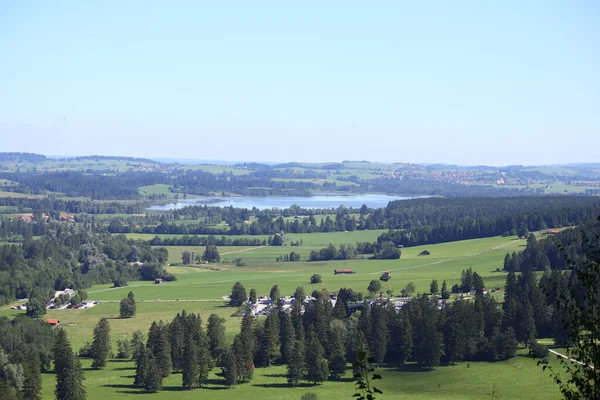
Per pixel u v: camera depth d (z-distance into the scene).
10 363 144.00
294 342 172.00
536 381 145.88
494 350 165.50
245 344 169.50
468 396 138.50
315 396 138.12
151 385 151.50
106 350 179.00
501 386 143.88
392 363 170.38
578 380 32.50
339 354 161.88
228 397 145.75
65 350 144.12
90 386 156.50
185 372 154.00
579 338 32.56
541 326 177.38
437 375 157.25
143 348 165.88
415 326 175.88
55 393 140.75
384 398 139.00
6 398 128.38
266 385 156.75
